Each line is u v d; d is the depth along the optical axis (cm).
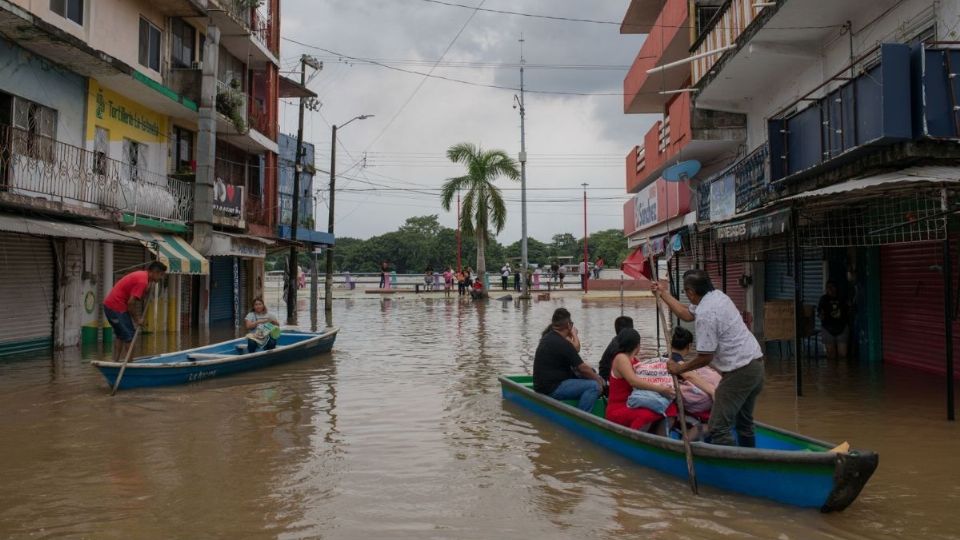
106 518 521
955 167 867
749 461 543
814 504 519
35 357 1369
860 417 822
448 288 4156
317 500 563
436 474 633
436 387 1074
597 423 706
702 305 594
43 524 508
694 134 1741
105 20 1627
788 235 1221
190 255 1717
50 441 742
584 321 2278
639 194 2536
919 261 1103
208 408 912
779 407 886
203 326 2127
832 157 1009
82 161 1491
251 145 2375
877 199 966
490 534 493
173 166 1989
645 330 1939
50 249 1495
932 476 605
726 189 1617
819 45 1327
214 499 564
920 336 1109
